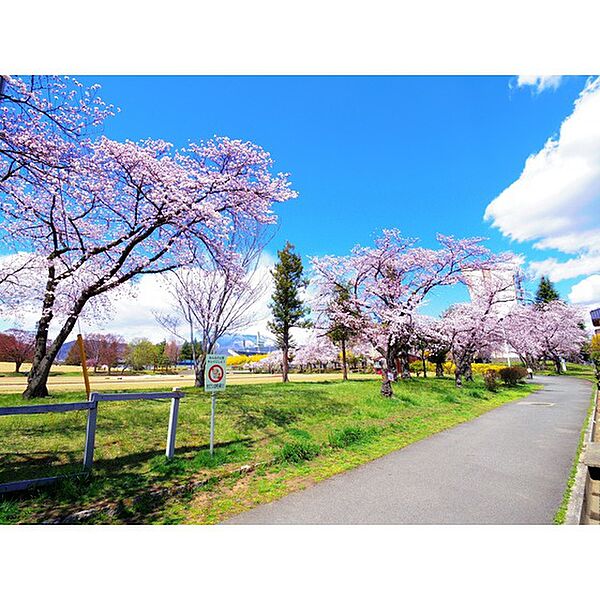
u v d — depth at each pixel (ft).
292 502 15.56
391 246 54.80
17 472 15.94
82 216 35.94
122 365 180.86
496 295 74.23
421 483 17.90
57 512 13.37
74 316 35.91
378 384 61.72
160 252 34.09
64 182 24.67
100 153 29.66
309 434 26.03
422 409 40.81
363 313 54.95
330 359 99.66
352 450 23.67
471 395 56.95
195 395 40.73
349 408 37.42
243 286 41.96
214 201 33.71
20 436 20.76
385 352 49.26
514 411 44.01
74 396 38.73
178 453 20.08
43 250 38.65
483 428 32.58
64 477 15.06
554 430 31.83
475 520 14.11
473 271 60.95
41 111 20.52
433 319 62.95
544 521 14.06
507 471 19.94
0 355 111.75
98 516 13.56
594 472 19.19
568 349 136.15
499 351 105.29
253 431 25.82
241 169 35.53
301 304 82.17
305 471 19.38
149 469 17.57
